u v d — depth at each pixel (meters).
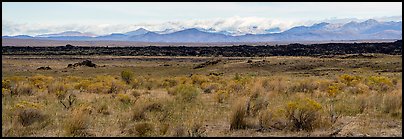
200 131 12.20
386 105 16.09
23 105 14.23
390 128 12.65
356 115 15.12
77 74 70.31
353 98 20.11
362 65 72.25
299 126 12.66
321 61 79.06
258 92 22.55
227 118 14.27
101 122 13.99
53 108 17.19
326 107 16.38
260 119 13.30
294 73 66.31
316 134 11.80
